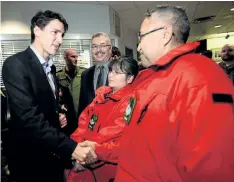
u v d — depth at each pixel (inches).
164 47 33.5
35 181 52.6
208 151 25.3
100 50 79.4
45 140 46.3
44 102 50.6
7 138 51.1
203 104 26.7
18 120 46.5
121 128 46.2
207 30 319.3
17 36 165.6
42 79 50.4
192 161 26.1
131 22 244.2
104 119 51.1
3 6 162.1
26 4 165.6
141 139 31.7
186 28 33.3
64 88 80.4
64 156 47.2
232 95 28.0
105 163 49.7
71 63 119.1
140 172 31.8
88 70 86.0
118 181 34.4
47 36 49.8
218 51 351.9
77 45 178.1
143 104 32.3
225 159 25.3
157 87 31.2
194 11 215.9
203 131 26.1
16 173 52.2
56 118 53.5
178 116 28.5
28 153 51.3
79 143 47.2
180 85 29.1
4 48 165.5
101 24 179.9
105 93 56.5
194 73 28.7
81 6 175.6
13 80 46.2
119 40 208.1
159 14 33.3
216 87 27.7
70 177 55.7
